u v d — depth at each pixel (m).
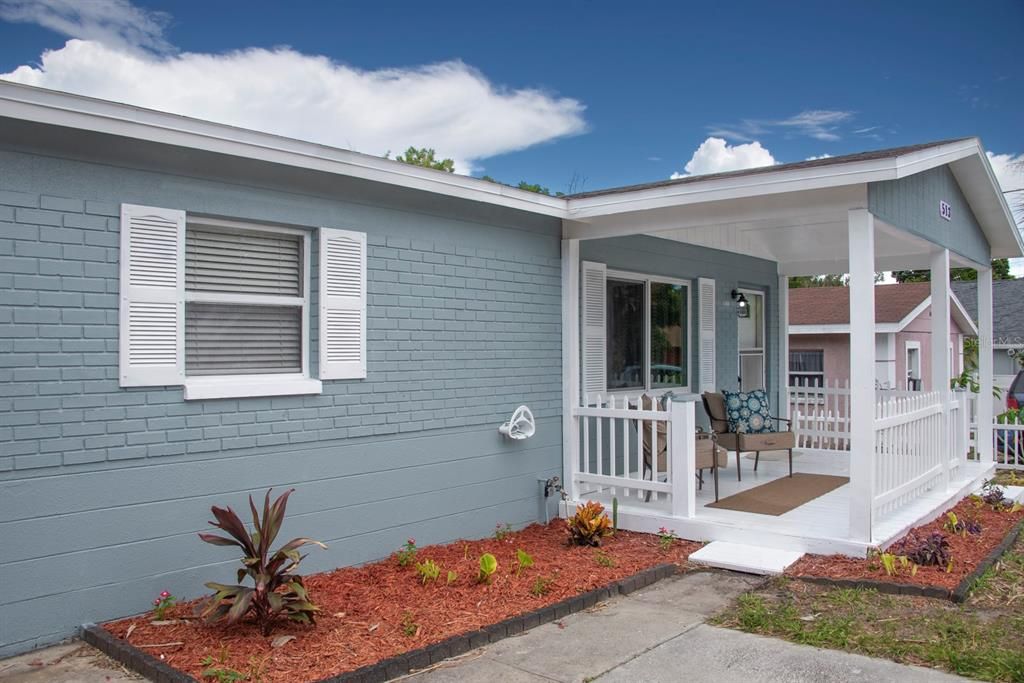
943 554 5.83
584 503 7.45
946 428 8.29
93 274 4.57
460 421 6.67
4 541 4.25
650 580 5.74
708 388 10.19
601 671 4.14
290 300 5.62
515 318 7.20
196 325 5.18
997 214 9.47
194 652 4.15
